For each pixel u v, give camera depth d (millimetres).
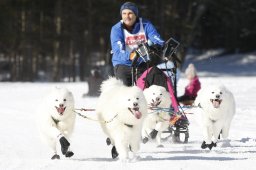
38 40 51500
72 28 52531
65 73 61469
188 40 56531
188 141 12359
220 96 10391
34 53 56781
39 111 9883
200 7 58219
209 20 69938
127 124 9148
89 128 14625
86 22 53656
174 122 11680
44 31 53531
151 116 11312
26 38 51156
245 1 65375
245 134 13070
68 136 10031
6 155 10328
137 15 11711
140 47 11195
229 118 11031
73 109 9828
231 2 62594
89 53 53312
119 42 11492
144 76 11828
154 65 12055
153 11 55156
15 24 52844
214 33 72188
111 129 9383
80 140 12453
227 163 8664
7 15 50156
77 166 8609
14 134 13484
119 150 9219
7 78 60375
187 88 17266
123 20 11688
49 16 56625
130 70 11633
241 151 10422
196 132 13797
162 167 8352
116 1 51188
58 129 9852
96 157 10062
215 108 10469
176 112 11617
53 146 9922
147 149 11094
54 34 51062
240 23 67438
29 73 51750
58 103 9484
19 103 22109
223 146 11312
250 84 28328
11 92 28031
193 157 9508
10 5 50031
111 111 9258
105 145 11703
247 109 17844
